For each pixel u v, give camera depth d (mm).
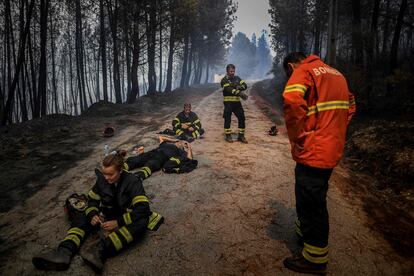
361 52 11172
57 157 6520
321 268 2688
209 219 3676
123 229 2984
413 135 5973
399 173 5113
